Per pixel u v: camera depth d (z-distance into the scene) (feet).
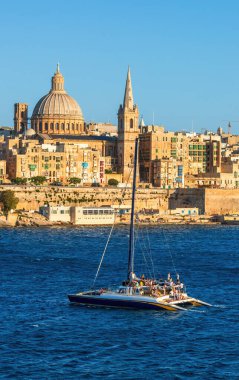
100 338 643.45
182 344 626.64
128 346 619.26
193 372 553.64
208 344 627.05
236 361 580.71
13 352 597.93
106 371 554.05
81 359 581.94
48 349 608.19
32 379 535.60
